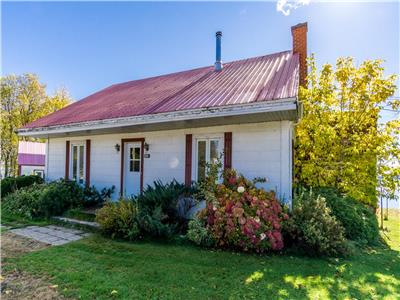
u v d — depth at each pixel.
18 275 3.75
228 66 10.55
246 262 4.46
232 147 7.10
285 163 6.47
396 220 10.17
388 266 4.62
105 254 4.72
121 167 9.18
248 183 6.16
